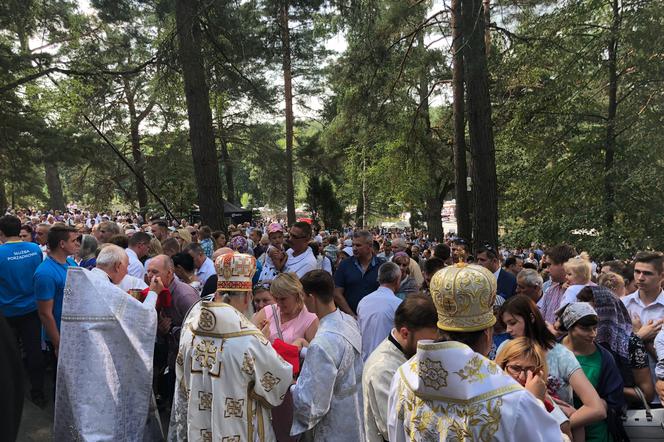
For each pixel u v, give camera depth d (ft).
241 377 9.25
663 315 14.89
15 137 52.08
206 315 9.36
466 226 54.13
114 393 12.10
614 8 48.11
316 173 131.03
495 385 5.69
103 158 60.49
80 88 52.03
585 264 15.96
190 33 34.09
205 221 35.24
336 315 10.71
